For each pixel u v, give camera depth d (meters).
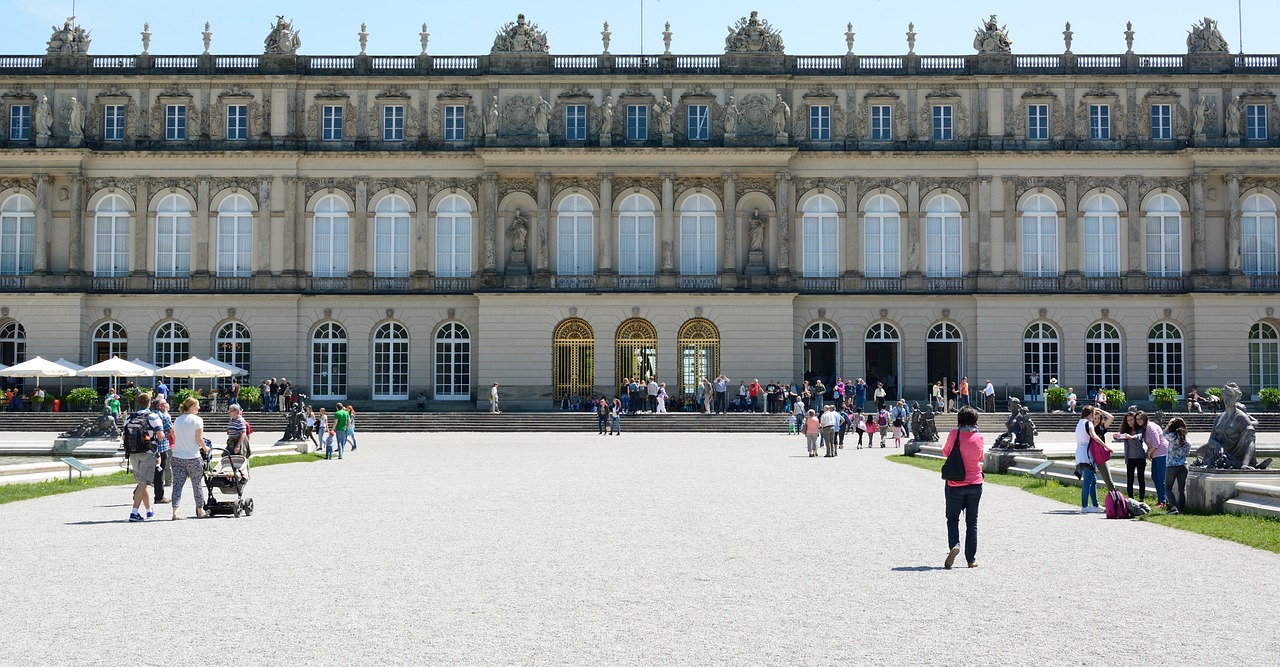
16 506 30.25
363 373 80.88
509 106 80.81
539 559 21.83
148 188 80.69
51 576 19.91
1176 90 80.88
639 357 79.56
